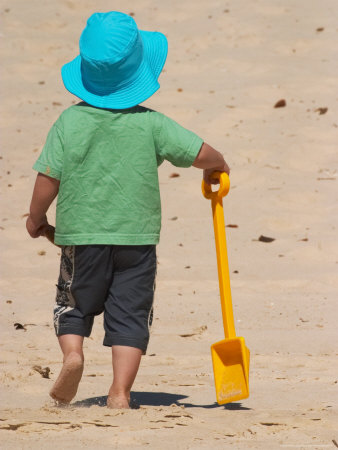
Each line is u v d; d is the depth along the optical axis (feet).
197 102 145.28
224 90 150.30
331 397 49.44
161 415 43.55
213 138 131.23
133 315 46.14
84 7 190.29
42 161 46.19
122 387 45.57
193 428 41.22
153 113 46.96
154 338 66.59
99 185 45.85
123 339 45.75
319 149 126.62
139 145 46.16
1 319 71.77
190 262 91.15
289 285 83.56
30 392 50.67
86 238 45.62
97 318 73.15
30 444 38.01
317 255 92.84
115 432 40.06
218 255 48.42
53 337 66.23
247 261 91.04
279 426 41.81
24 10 188.03
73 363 43.96
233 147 127.95
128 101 46.26
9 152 130.82
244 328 69.51
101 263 45.96
